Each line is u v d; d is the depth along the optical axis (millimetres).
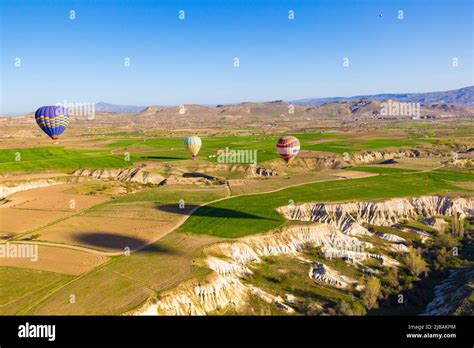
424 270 58625
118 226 68125
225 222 69312
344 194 85625
